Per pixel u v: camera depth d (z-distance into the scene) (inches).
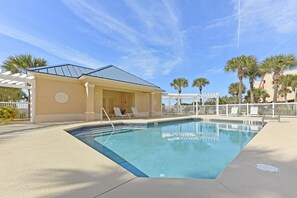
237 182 111.5
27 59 760.3
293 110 708.0
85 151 192.4
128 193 98.3
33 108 507.5
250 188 103.5
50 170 134.3
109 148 313.7
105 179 118.0
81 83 618.5
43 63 797.9
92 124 464.1
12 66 739.4
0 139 258.5
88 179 118.0
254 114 787.4
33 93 510.6
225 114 943.7
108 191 100.9
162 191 100.5
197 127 573.9
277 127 393.1
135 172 197.5
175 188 104.3
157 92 944.3
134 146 328.2
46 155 175.5
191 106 1095.0
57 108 557.0
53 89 552.1
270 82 1726.1
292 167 137.9
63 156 172.6
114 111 783.1
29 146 214.5
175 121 673.0
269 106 767.7
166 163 226.5
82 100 618.2
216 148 307.0
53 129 360.5
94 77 589.6
